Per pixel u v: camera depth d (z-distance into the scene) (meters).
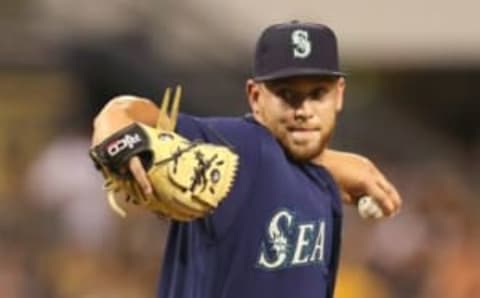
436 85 53.88
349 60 50.69
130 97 14.59
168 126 14.40
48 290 35.84
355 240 38.22
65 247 37.41
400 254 37.59
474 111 54.56
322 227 15.32
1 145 45.38
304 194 15.15
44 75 46.06
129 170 13.66
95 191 39.31
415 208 38.78
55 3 46.28
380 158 47.66
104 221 38.12
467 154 52.34
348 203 17.38
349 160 17.28
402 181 43.75
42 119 45.91
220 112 45.25
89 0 46.12
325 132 15.07
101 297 35.31
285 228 14.94
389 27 50.78
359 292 36.47
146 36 45.97
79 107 45.66
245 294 14.81
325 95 14.98
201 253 14.75
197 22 47.25
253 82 15.16
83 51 45.28
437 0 50.84
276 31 14.88
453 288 36.38
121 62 45.03
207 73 46.12
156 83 45.09
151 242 36.00
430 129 52.88
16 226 37.81
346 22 50.41
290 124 14.94
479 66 51.34
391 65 51.16
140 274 35.66
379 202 17.25
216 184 14.07
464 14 50.91
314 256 15.23
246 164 14.79
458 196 39.00
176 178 13.87
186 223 14.98
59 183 39.84
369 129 48.28
